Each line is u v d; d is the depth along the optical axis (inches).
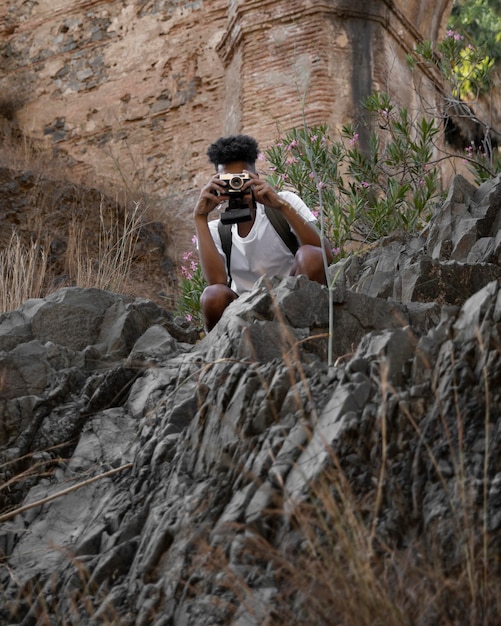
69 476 128.1
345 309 134.0
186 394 128.1
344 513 87.3
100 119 504.1
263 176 388.2
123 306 160.7
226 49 442.0
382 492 91.0
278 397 108.1
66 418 137.9
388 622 75.8
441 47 300.2
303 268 148.6
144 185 452.1
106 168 492.1
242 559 91.5
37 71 533.3
